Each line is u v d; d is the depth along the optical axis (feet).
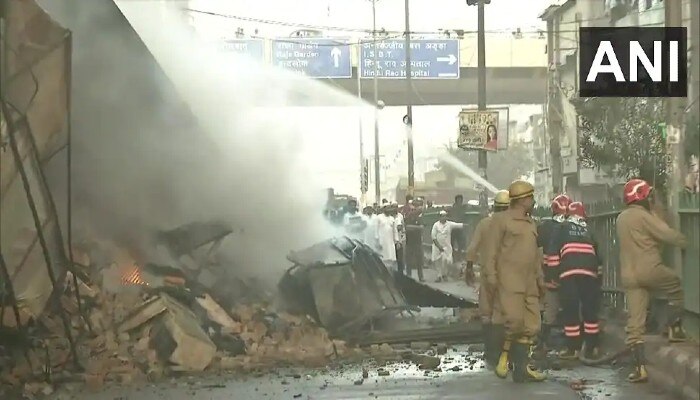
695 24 34.12
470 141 69.67
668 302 27.89
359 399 24.26
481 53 72.84
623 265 26.08
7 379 26.18
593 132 49.83
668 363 25.00
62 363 28.12
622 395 24.26
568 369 29.25
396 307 37.27
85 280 34.12
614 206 36.42
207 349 29.78
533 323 27.07
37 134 30.32
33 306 28.40
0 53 28.17
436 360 30.50
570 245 30.50
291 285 38.42
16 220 28.30
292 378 28.22
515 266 26.96
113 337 30.17
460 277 72.69
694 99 32.55
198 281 39.37
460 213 77.51
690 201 26.35
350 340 35.29
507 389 25.64
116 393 25.70
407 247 73.00
